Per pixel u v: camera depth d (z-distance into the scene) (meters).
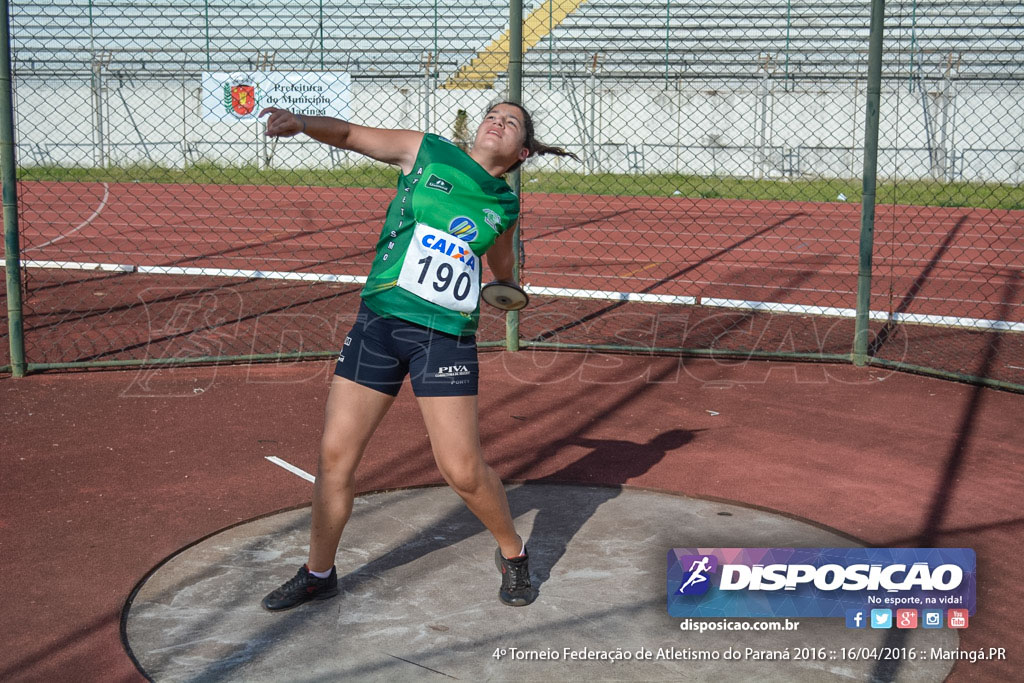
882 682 3.26
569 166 22.08
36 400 6.26
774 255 12.99
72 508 4.59
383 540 4.29
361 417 3.49
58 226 14.86
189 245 13.23
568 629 3.57
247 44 21.61
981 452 5.50
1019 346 8.01
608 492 4.86
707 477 5.08
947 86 20.56
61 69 21.11
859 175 21.41
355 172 20.97
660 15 22.33
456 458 3.46
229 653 3.38
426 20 21.03
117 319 8.62
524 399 6.43
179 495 4.77
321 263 11.86
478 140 3.48
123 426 5.78
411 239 3.40
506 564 3.73
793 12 22.52
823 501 4.78
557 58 21.95
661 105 21.91
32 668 3.27
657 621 3.63
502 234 3.59
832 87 21.30
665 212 17.33
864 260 7.23
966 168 20.69
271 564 4.05
